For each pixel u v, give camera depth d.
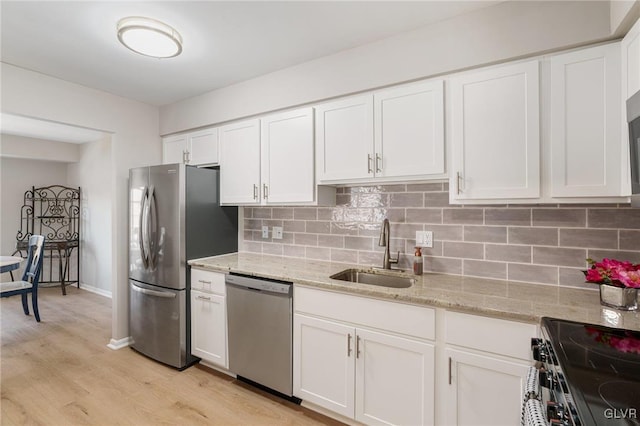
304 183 2.29
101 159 4.71
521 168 1.57
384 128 1.96
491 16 1.66
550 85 1.53
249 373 2.19
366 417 1.73
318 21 1.81
